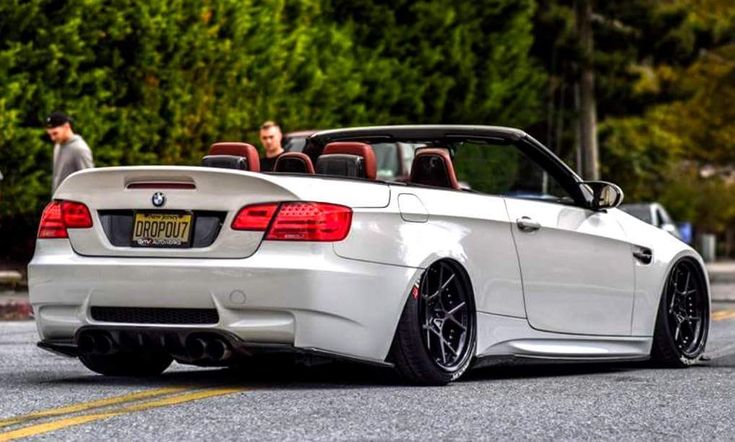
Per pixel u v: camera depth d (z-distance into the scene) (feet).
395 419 24.70
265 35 83.82
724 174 208.54
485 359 31.32
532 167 33.78
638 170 181.78
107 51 73.92
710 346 42.70
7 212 71.46
